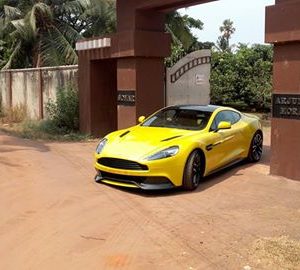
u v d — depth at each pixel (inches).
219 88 1003.3
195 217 268.7
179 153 318.0
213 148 354.6
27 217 266.1
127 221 260.4
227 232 243.6
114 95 617.9
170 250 219.3
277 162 370.9
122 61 535.5
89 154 470.0
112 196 309.7
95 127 605.3
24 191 319.0
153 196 312.8
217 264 203.5
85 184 339.9
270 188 337.4
